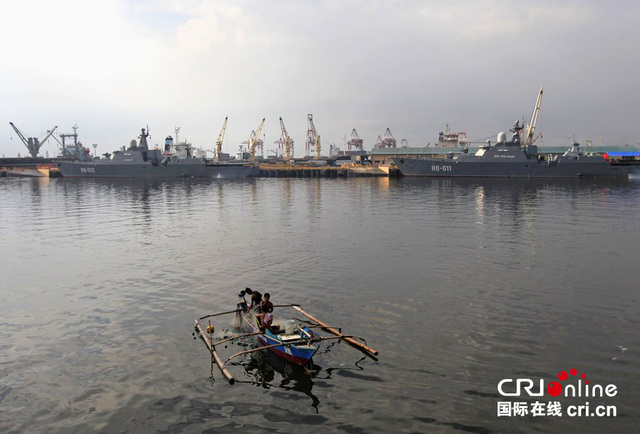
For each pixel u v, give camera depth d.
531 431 13.19
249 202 82.06
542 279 28.33
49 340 19.83
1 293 26.89
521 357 17.55
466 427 13.36
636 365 16.84
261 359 17.86
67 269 32.50
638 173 144.75
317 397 15.06
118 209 72.25
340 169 197.00
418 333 19.84
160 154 170.25
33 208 75.50
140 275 30.27
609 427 13.36
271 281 28.12
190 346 19.08
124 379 16.39
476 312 22.41
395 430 13.27
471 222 53.94
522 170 148.12
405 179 157.62
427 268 31.14
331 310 22.75
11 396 15.34
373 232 46.75
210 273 30.31
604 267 31.39
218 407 14.60
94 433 13.40
